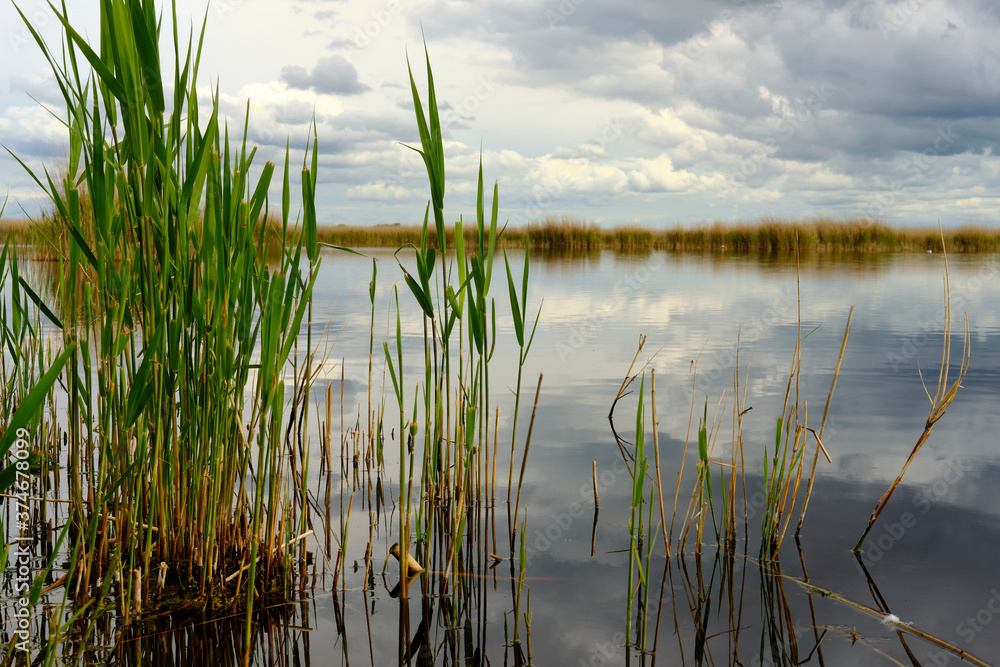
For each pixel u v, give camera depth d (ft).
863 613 6.19
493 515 8.51
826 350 17.93
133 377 6.39
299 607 6.38
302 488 7.09
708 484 7.36
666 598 6.53
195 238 6.14
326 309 24.93
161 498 6.68
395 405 13.28
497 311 24.31
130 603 6.22
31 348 9.25
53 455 9.68
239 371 6.43
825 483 9.21
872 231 60.34
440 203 7.03
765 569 7.07
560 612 6.31
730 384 14.57
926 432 7.44
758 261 49.73
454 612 6.31
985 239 58.39
